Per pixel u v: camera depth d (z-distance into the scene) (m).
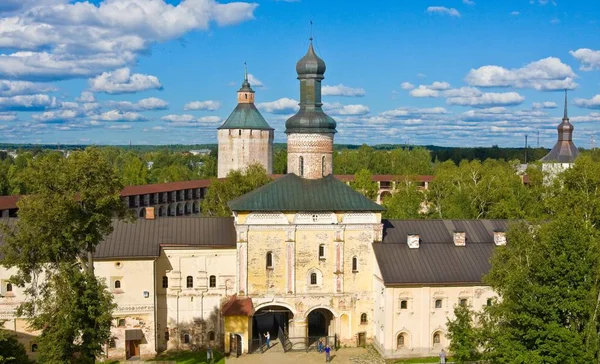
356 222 78.81
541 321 51.34
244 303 76.19
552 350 50.31
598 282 52.19
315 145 81.62
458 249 79.44
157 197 158.38
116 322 74.25
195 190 175.75
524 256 56.62
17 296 72.69
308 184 80.88
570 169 98.69
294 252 77.88
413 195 131.25
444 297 75.06
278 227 77.38
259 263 77.50
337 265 78.62
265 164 179.62
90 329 56.44
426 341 74.88
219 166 180.00
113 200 62.78
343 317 79.19
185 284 77.81
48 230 61.00
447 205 121.75
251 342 76.94
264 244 77.50
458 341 60.12
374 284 79.06
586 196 82.38
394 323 74.19
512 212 110.06
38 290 71.75
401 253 77.94
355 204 78.75
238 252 77.12
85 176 62.16
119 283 74.12
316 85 82.88
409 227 82.56
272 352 76.38
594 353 50.69
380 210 78.94
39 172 60.66
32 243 60.66
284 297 77.88
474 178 128.12
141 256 74.00
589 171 92.56
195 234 78.94
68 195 60.75
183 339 78.00
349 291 79.06
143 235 77.50
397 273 74.94
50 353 55.28
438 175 135.25
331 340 78.81
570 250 51.91
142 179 194.12
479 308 75.69
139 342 74.81
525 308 52.66
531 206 115.44
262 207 76.75
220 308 78.38
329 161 82.94
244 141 176.50
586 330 50.75
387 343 74.12
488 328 56.22
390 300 73.88
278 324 87.69
